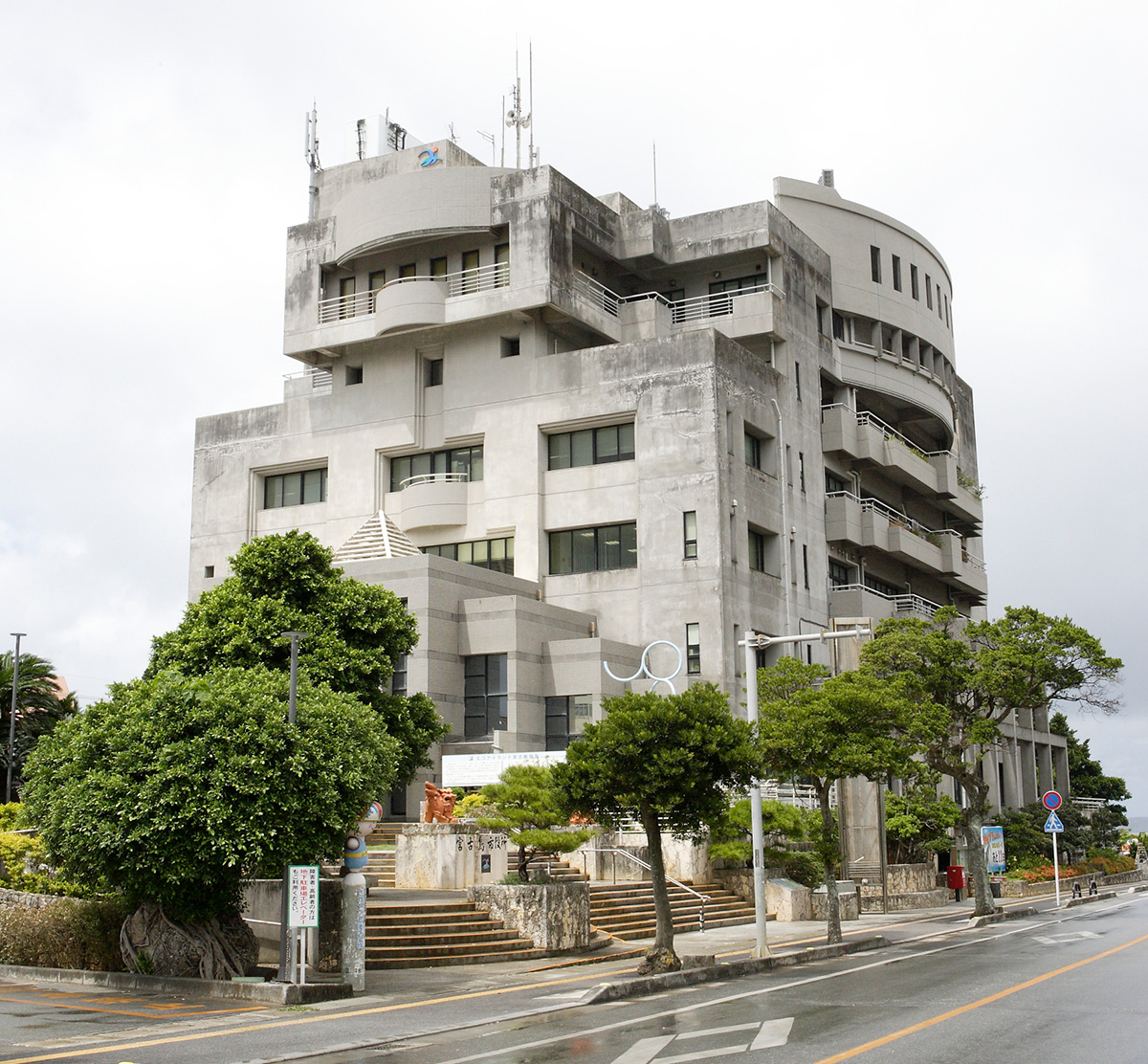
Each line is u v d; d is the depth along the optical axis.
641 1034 16.56
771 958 26.14
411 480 55.00
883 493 67.31
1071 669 39.94
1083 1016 17.34
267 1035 16.53
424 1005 19.73
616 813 25.55
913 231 69.62
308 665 30.14
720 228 56.81
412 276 55.44
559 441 52.84
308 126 64.31
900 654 40.97
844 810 46.97
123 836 20.33
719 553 48.16
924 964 25.31
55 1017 18.12
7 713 50.81
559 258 51.78
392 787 25.12
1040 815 66.12
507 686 45.44
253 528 58.22
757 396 53.31
